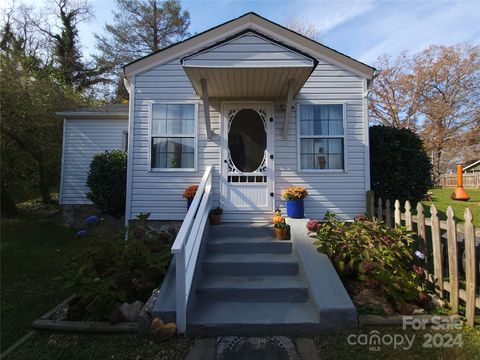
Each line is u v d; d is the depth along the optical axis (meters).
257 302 3.78
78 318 3.45
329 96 6.24
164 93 6.31
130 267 3.93
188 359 2.75
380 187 6.29
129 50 22.81
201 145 6.24
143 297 3.73
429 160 6.36
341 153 6.22
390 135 6.37
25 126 10.64
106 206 8.38
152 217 6.19
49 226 9.36
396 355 2.75
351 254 3.96
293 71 4.96
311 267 3.93
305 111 6.24
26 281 4.85
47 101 11.59
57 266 5.55
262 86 5.58
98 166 8.45
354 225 4.50
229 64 4.80
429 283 3.93
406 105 25.55
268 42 4.82
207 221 5.09
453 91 25.06
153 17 22.25
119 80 24.11
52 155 11.88
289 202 5.74
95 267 4.00
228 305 3.69
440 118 24.80
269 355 2.80
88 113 10.29
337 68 6.28
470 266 3.19
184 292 3.15
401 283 3.58
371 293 3.63
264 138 6.17
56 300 4.13
